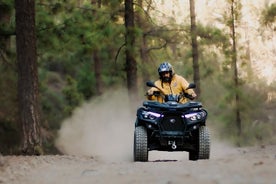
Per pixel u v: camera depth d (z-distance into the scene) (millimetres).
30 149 19234
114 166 12617
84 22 27562
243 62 41531
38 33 26938
